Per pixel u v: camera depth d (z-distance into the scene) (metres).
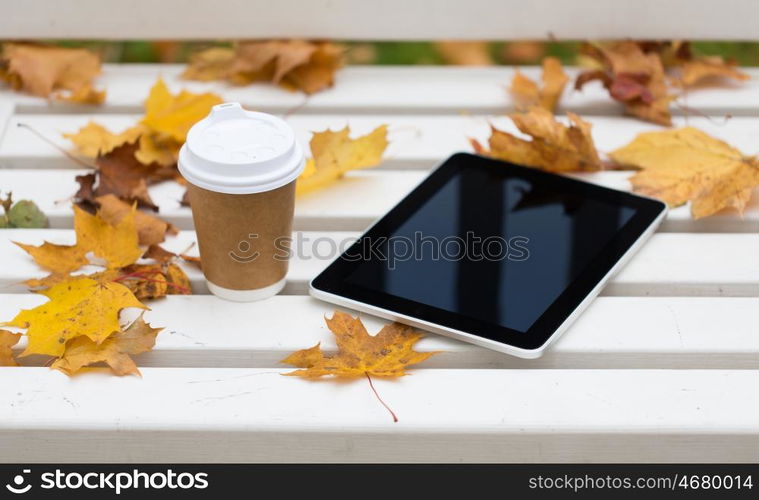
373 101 1.74
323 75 1.79
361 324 1.29
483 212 1.47
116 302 1.28
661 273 1.40
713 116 1.73
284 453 1.22
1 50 1.89
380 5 1.83
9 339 1.28
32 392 1.23
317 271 1.41
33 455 1.22
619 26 1.85
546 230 1.44
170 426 1.20
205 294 1.39
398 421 1.20
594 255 1.39
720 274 1.40
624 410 1.22
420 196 1.50
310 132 1.56
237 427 1.20
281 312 1.34
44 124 1.69
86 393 1.23
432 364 1.30
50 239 1.46
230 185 1.22
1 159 1.62
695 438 1.21
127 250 1.38
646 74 1.75
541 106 1.72
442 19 1.85
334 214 1.50
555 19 1.85
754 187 1.53
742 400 1.24
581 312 1.33
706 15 1.84
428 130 1.69
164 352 1.29
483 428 1.20
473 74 1.83
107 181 1.54
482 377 1.26
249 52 1.82
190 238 1.47
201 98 1.65
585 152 1.57
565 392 1.24
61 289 1.30
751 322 1.33
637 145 1.59
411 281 1.35
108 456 1.22
